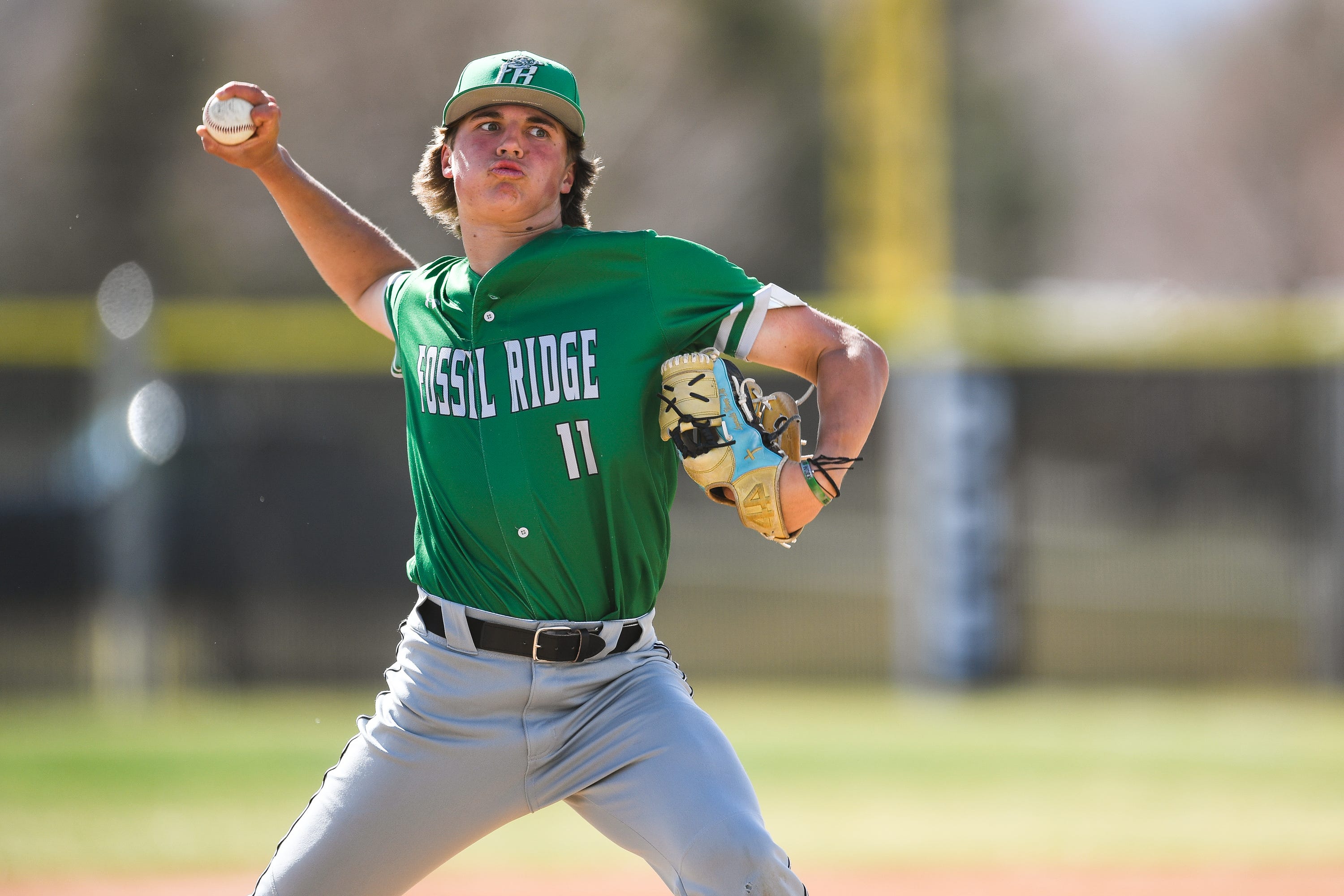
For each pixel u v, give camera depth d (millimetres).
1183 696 43688
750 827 10078
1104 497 47156
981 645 44281
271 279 89625
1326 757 32906
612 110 93625
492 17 89125
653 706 10727
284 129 84812
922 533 44594
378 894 11039
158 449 43094
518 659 10844
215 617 43531
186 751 33188
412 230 84250
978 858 23406
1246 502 46531
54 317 44250
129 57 91125
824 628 47344
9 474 44000
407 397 11695
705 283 10797
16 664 43250
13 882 21719
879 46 58938
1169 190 129750
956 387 44469
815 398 44125
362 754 11094
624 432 10789
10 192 90250
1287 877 22141
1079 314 45719
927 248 59438
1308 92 122062
